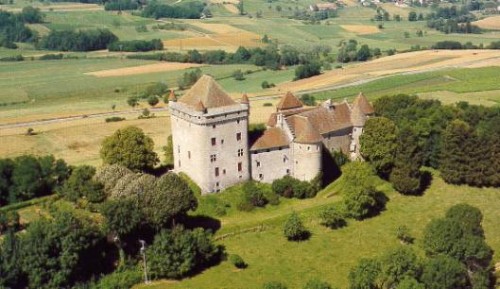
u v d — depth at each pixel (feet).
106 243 369.30
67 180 454.81
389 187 467.93
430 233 362.94
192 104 436.76
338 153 482.69
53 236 340.39
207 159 428.97
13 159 520.83
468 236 354.54
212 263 370.32
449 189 471.21
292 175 464.24
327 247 390.21
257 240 395.75
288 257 377.91
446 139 477.77
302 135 450.71
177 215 384.27
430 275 318.86
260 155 451.53
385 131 465.47
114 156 462.19
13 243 344.90
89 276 352.08
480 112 544.62
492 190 469.57
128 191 379.76
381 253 382.22
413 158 460.55
